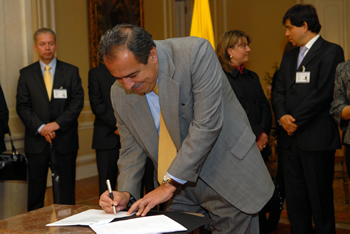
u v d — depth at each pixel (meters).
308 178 2.70
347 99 2.56
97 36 6.27
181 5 8.66
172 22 7.54
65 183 3.44
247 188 1.71
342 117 2.52
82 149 5.97
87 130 6.09
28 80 3.41
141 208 1.51
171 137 1.69
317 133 2.66
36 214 1.54
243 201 1.71
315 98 2.63
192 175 1.54
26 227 1.35
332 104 2.62
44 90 3.42
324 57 2.69
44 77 3.51
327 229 2.66
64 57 5.69
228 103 1.73
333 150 2.72
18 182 3.46
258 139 2.95
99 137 3.60
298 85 2.77
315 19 2.78
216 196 1.78
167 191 1.54
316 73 2.70
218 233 1.84
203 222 1.37
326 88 2.64
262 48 7.35
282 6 7.11
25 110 3.36
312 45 2.78
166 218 1.40
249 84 3.02
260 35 7.36
